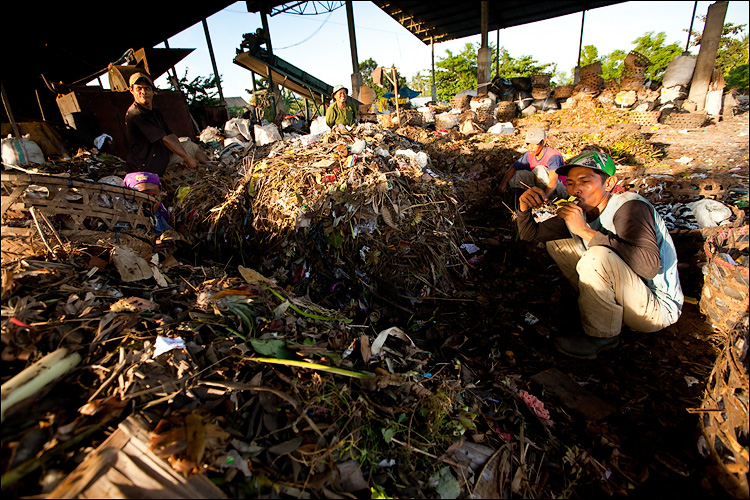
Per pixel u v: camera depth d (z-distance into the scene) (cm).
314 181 312
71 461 112
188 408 133
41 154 390
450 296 303
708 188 437
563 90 1120
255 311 197
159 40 1142
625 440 178
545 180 427
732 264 234
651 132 795
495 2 1451
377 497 130
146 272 208
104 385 135
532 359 237
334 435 144
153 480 107
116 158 485
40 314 157
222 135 586
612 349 240
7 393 118
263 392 148
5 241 181
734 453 134
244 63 852
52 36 874
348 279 287
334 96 575
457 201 383
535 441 177
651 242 199
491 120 920
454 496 139
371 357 190
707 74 900
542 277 330
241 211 333
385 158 350
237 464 121
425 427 163
